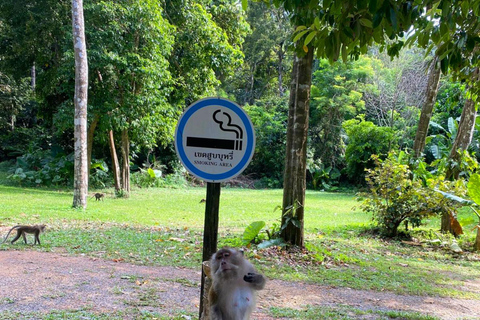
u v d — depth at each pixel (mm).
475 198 9867
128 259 7812
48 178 23547
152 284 6293
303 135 9258
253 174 36562
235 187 33750
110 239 9555
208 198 3924
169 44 19547
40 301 5285
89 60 17719
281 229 9398
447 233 13141
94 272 6762
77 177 14836
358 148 30547
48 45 21641
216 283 3305
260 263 8094
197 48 20594
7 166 30719
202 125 3814
